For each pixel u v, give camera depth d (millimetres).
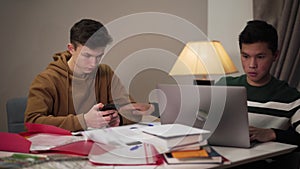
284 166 1531
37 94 1716
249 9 2719
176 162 1098
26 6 2412
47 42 2500
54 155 1183
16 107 1914
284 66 2406
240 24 2783
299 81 2416
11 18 2387
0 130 2441
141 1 2766
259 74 1769
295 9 2348
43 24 2471
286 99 1770
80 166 1081
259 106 1790
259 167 1547
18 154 1193
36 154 1203
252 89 1841
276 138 1463
